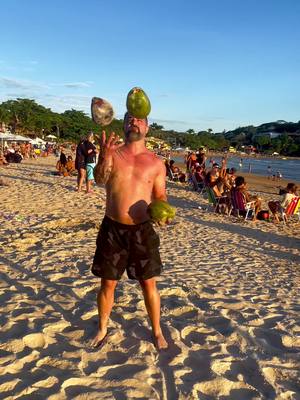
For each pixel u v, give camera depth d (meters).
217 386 3.19
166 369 3.39
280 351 3.85
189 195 17.44
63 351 3.58
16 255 6.51
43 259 6.34
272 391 3.18
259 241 9.45
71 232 8.46
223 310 4.73
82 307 4.52
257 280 6.21
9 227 8.57
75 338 3.86
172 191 18.52
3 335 3.82
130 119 3.55
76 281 5.34
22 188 14.86
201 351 3.75
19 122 103.00
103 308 3.75
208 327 4.23
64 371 3.27
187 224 10.81
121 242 3.52
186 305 4.76
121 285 5.27
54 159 44.72
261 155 183.62
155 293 3.70
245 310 4.81
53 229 8.74
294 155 192.00
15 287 5.11
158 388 3.12
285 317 4.66
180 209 13.57
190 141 184.88
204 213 13.08
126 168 3.51
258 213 12.95
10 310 4.38
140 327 4.09
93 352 3.59
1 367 3.23
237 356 3.70
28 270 5.79
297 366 3.59
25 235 7.88
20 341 3.67
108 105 3.47
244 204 12.52
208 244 8.59
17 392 2.93
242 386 3.24
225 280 6.03
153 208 3.38
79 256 6.62
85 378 3.15
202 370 3.42
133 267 3.57
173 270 6.32
